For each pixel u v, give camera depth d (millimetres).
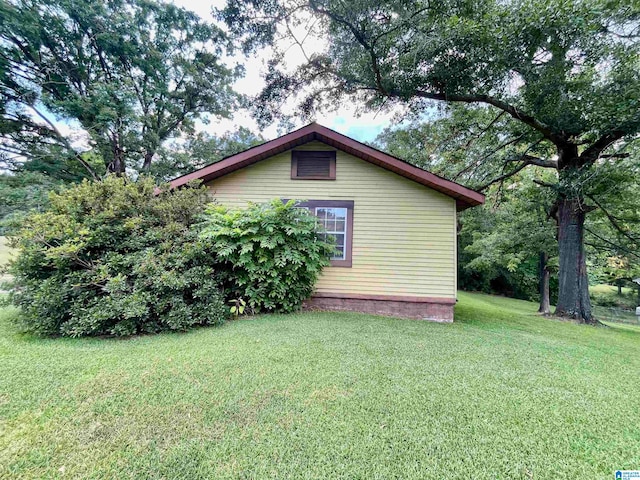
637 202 9312
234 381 2992
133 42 14773
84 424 2262
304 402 2639
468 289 23781
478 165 10742
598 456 2068
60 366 3264
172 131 17062
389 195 7012
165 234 5312
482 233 17234
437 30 7129
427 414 2510
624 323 13336
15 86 12125
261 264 6047
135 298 4383
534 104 7465
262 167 7395
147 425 2268
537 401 2811
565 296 8703
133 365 3334
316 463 1922
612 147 8180
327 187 7211
